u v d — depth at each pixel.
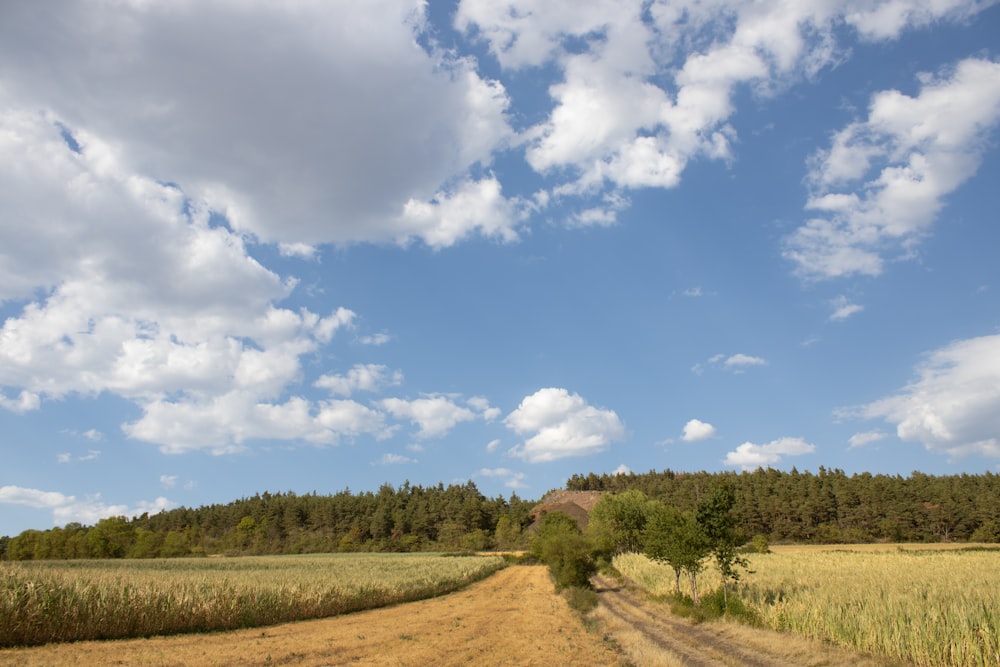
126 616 25.89
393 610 40.19
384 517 166.12
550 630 29.44
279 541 154.38
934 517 139.62
